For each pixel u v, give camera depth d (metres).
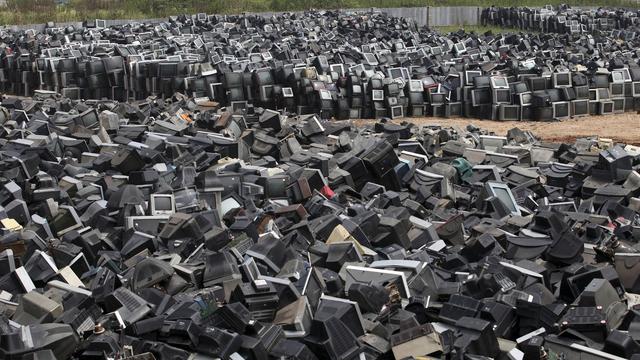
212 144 24.73
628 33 60.38
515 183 22.66
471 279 14.58
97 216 18.50
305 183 20.72
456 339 12.34
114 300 13.27
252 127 28.75
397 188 22.16
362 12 74.88
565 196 22.48
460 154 25.28
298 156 24.45
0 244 16.41
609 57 47.34
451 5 85.81
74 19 71.25
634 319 13.28
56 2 76.81
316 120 27.67
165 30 58.88
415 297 14.12
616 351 12.31
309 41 52.78
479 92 37.03
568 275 15.23
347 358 11.94
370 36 57.84
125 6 77.69
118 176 21.45
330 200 20.28
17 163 20.78
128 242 16.77
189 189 19.39
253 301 13.09
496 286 14.23
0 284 14.66
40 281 15.12
